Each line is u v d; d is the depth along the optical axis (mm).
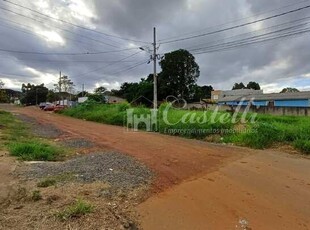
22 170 7035
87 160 8492
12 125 19766
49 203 4945
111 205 5062
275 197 5844
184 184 6625
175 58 55625
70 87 83062
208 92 73375
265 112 31297
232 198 5770
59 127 20422
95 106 35312
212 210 5160
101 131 18078
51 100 88438
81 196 5309
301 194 6031
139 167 7914
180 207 5266
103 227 4199
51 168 7312
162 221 4691
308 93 41062
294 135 11922
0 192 5492
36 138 13664
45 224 4188
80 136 15117
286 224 4648
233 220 4766
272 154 10414
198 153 10445
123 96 67312
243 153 10562
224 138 14141
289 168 8242
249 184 6684
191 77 57219
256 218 4852
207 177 7234
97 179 6449
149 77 59250
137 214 4898
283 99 41781
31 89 93438
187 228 4469
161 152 10516
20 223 4215
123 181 6453
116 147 11508
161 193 5973
